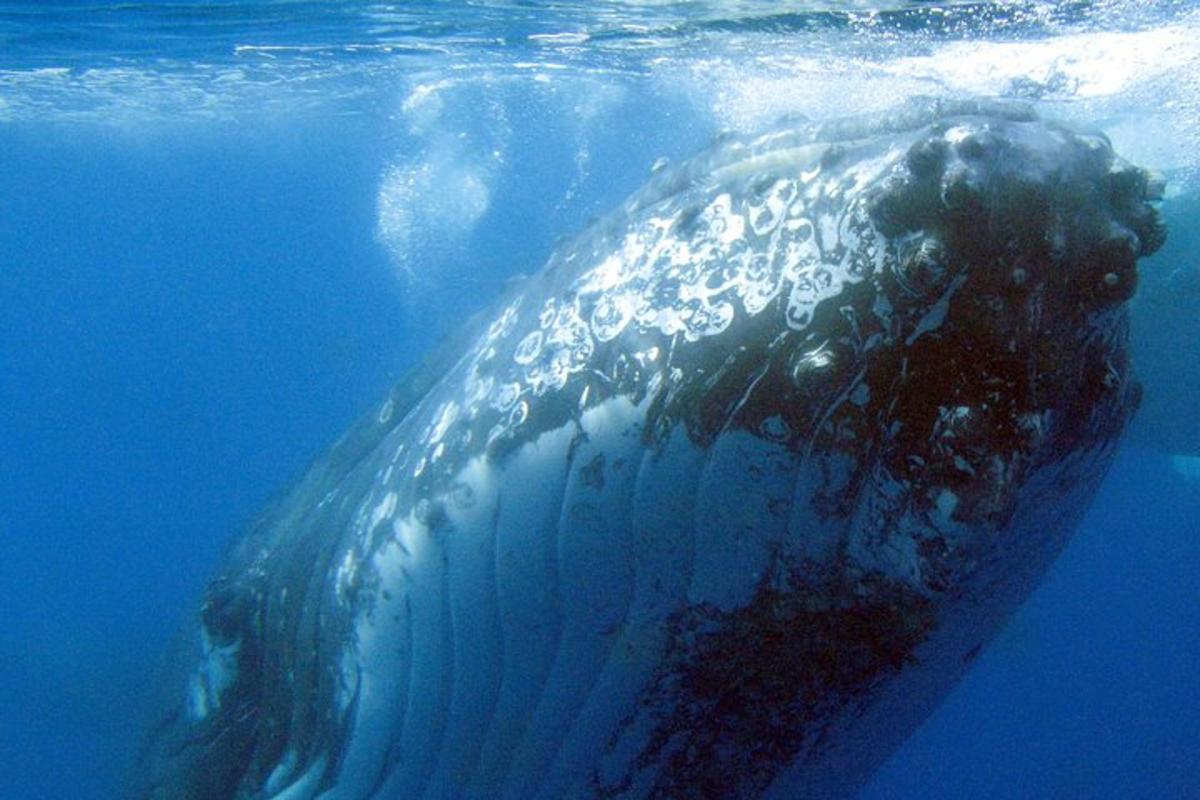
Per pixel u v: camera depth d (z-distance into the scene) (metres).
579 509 3.06
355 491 4.20
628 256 3.13
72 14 13.50
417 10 13.16
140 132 33.75
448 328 5.01
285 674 4.36
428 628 3.52
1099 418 2.69
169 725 5.17
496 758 3.53
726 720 3.15
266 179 51.75
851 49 11.52
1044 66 9.66
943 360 2.50
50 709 16.05
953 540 2.52
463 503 3.36
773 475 2.73
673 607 3.01
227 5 12.93
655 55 15.00
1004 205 2.44
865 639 2.87
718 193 2.98
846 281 2.60
